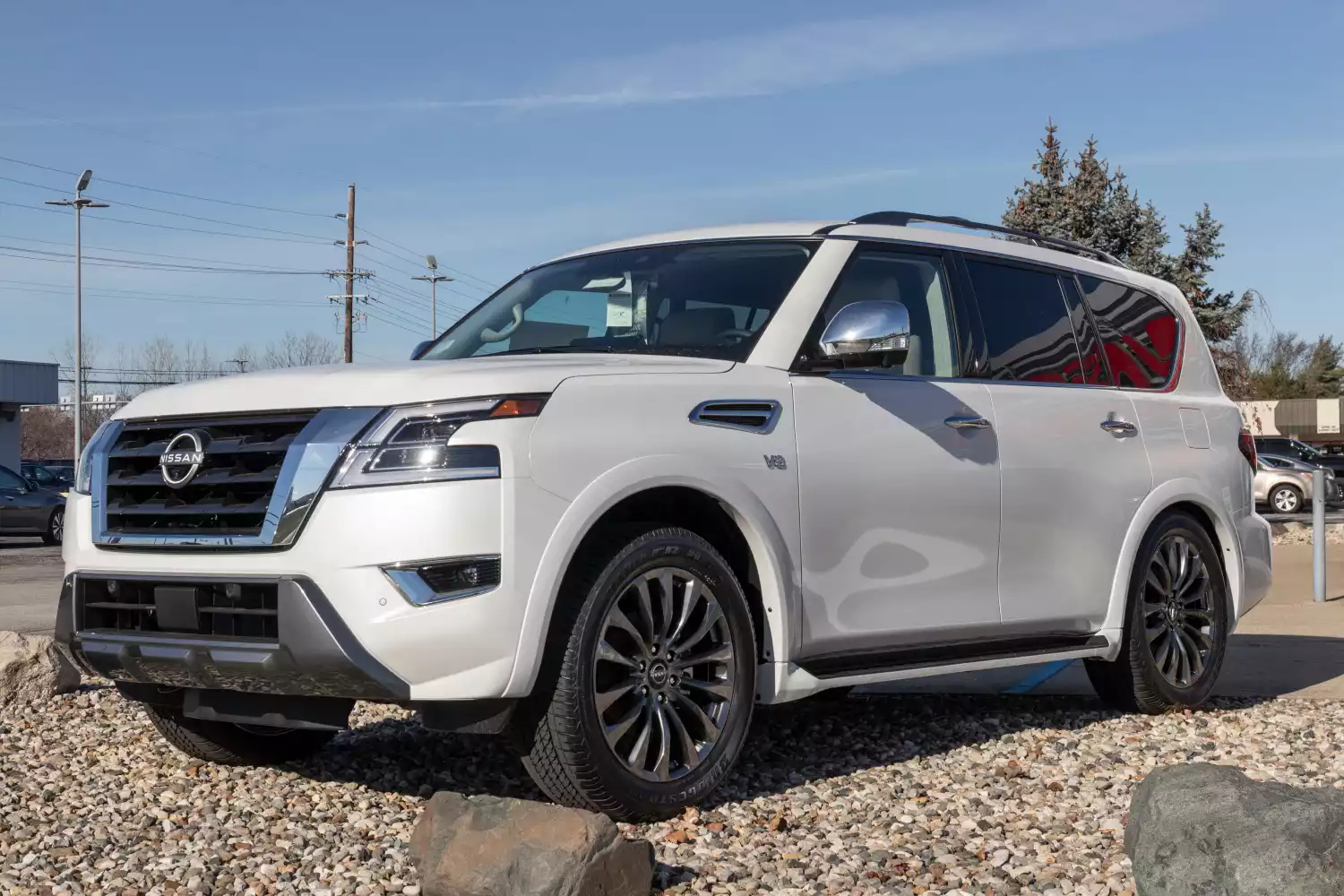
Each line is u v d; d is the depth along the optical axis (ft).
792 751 17.88
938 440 16.93
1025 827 14.11
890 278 17.37
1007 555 17.81
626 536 13.76
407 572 12.71
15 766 17.54
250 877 12.67
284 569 13.05
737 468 14.65
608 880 11.31
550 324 17.26
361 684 12.78
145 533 14.06
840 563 15.71
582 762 13.29
